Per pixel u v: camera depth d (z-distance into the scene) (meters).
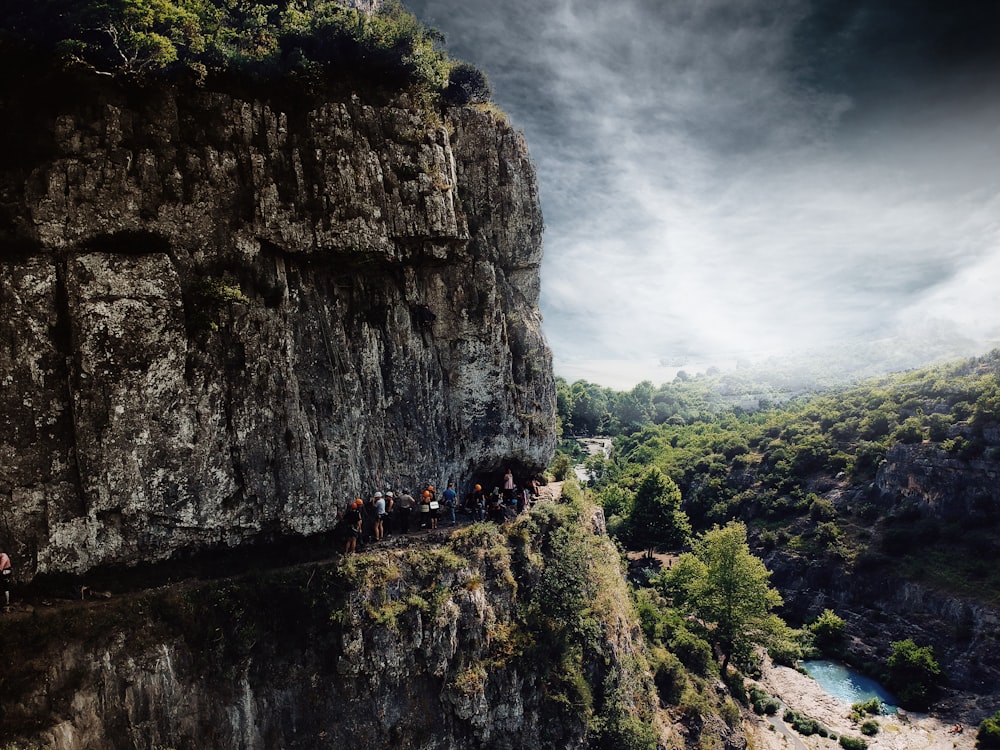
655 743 43.41
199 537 30.97
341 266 36.91
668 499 100.25
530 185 48.00
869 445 115.12
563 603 40.94
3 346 26.67
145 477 29.20
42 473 27.33
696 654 59.50
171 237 30.72
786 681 72.25
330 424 35.09
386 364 38.91
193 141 31.92
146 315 29.31
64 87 29.11
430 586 35.31
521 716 36.91
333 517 34.50
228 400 31.48
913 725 64.88
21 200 27.73
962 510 93.81
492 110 47.22
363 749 31.72
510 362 45.84
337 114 35.47
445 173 39.75
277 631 30.67
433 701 34.25
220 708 28.66
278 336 33.16
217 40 33.84
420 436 40.16
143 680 26.92
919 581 86.25
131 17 29.88
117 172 29.56
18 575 26.70
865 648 80.75
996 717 62.75
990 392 105.62
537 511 44.44
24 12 28.91
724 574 65.94
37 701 24.48
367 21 39.12
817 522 105.88
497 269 46.34
